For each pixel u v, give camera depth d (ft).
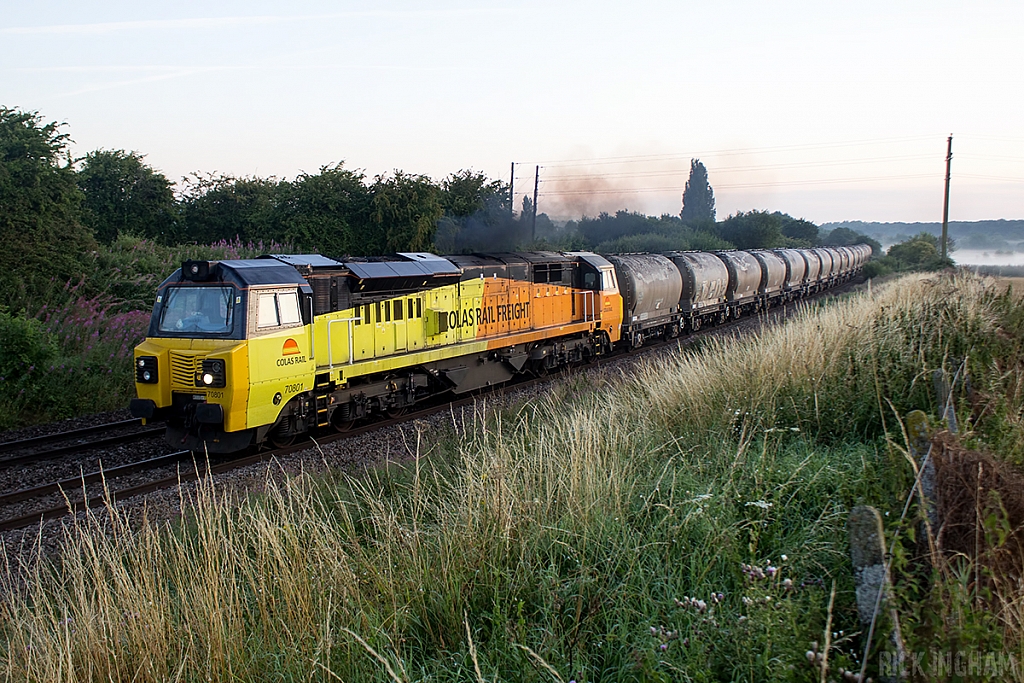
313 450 36.99
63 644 15.53
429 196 111.34
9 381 48.55
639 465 24.80
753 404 28.68
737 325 91.76
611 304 69.56
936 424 19.72
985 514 14.76
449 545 18.74
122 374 55.47
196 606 16.21
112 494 30.50
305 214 110.93
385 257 46.29
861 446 24.56
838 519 18.62
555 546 19.54
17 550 24.91
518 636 15.70
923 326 34.53
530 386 56.29
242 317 33.88
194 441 35.32
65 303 66.54
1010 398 24.77
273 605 16.57
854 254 172.76
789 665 12.64
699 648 13.99
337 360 39.73
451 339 48.78
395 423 43.96
